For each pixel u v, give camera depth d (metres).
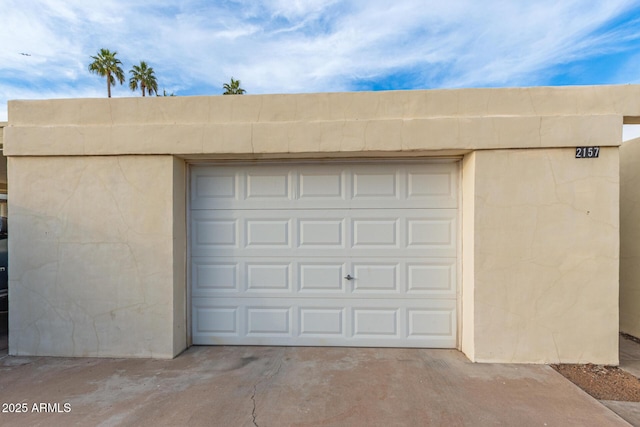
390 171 4.27
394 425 2.65
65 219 4.09
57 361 3.94
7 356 4.11
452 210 4.21
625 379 3.39
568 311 3.71
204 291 4.41
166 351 3.99
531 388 3.20
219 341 4.39
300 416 2.78
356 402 2.98
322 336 4.34
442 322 4.21
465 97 3.88
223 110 4.05
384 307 4.28
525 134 3.72
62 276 4.09
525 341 3.75
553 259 3.72
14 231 4.13
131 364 3.83
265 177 4.38
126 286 4.04
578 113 3.76
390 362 3.81
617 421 2.68
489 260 3.77
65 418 2.78
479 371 3.56
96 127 4.04
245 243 4.38
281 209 4.36
